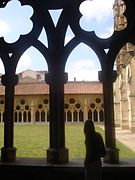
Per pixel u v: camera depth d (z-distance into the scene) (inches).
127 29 223.3
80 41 229.1
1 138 868.6
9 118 228.8
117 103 1621.6
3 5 247.1
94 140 171.0
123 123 1395.2
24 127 1611.7
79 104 2058.3
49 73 229.3
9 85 232.2
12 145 226.8
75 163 213.2
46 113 2068.2
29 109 2081.7
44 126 1733.5
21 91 2111.2
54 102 224.2
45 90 2092.8
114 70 223.8
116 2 1423.5
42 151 559.5
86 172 170.2
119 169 197.5
